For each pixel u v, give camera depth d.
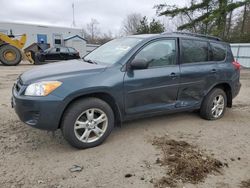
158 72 4.50
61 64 4.55
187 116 5.71
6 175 3.26
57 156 3.76
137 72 4.30
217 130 4.97
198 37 5.27
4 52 17.48
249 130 5.05
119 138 4.42
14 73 13.05
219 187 3.14
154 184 3.14
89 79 3.88
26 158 3.69
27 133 4.53
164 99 4.68
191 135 4.67
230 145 4.31
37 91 3.65
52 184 3.11
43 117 3.64
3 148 3.96
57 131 4.62
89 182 3.16
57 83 3.70
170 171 3.42
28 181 3.15
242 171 3.52
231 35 29.77
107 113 4.08
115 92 4.06
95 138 4.07
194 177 3.31
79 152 3.90
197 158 3.76
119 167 3.50
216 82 5.37
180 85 4.80
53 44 31.47
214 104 5.50
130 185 3.12
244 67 20.94
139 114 4.45
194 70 4.96
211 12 27.19
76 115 3.81
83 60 4.88
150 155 3.84
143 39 4.55
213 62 5.39
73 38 31.69
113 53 4.57
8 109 5.89
